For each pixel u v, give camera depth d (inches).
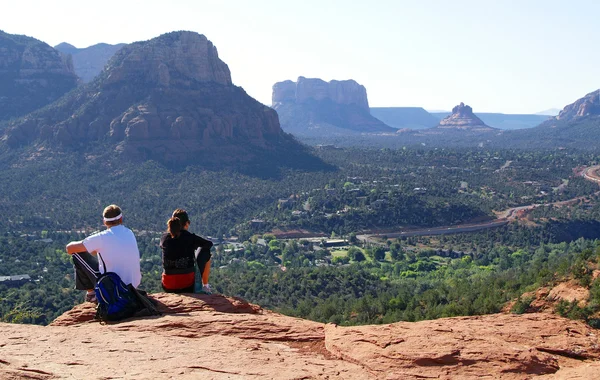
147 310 463.8
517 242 6117.1
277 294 3545.8
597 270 2220.7
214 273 4099.4
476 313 2454.5
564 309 2063.2
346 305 3083.2
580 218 6811.0
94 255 502.0
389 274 4662.9
